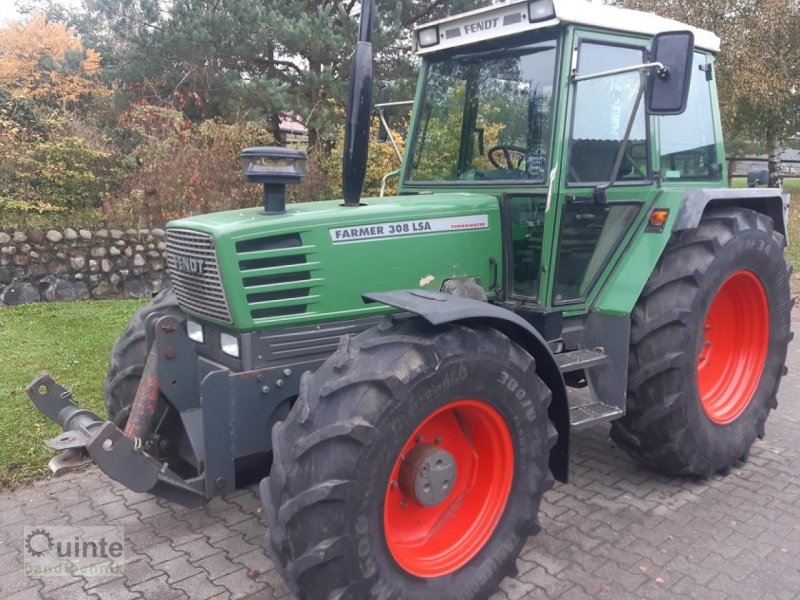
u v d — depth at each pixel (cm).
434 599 264
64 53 1413
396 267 317
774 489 390
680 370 356
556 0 316
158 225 851
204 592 297
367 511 241
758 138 1941
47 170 852
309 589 242
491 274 353
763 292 415
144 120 982
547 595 294
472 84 374
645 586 299
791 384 573
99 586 301
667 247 375
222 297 288
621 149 336
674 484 396
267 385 291
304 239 296
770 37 1516
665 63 292
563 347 365
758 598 291
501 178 362
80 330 665
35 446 424
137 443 281
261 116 1206
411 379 246
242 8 1188
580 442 457
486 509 288
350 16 1269
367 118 313
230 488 287
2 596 295
